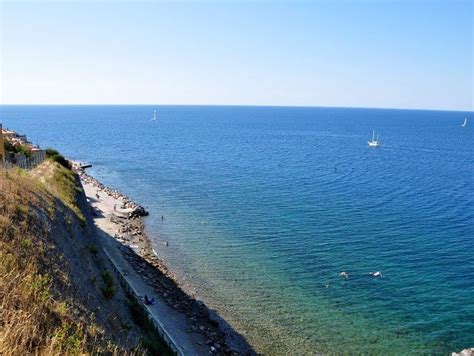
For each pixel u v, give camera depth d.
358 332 33.94
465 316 36.66
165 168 115.81
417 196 82.19
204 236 56.66
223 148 169.25
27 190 24.58
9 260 14.41
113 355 13.91
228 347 30.97
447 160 143.12
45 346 11.20
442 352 31.55
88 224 35.69
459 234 57.91
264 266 46.62
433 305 38.50
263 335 33.06
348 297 39.72
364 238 56.00
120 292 26.78
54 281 16.06
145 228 59.84
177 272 44.47
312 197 79.94
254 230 59.31
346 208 71.56
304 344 32.06
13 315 11.23
